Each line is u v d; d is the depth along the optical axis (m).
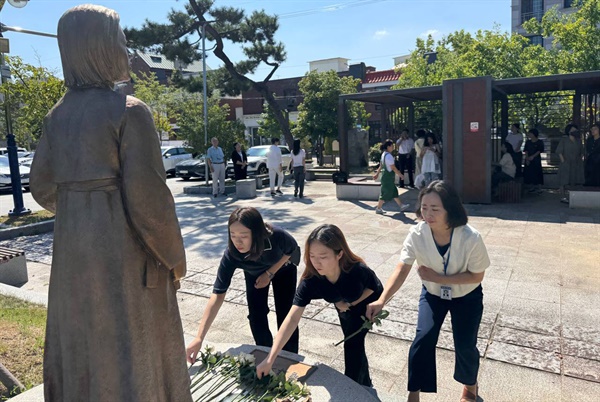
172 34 17.00
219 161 13.74
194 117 15.55
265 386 2.59
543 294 4.94
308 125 23.14
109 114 1.61
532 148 11.95
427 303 2.81
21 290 5.05
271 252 3.01
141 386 1.70
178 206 12.16
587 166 10.12
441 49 24.19
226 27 18.30
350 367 2.93
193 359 2.78
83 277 1.65
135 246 1.69
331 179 17.45
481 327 4.20
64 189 1.69
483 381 3.33
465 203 10.74
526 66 18.19
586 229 7.84
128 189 1.60
